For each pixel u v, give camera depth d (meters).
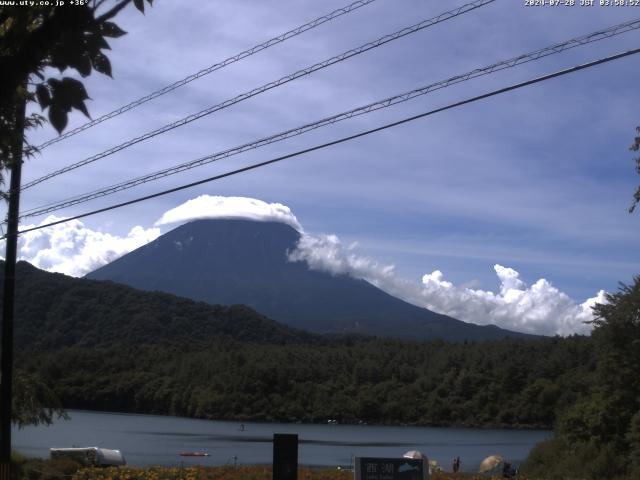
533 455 40.41
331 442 101.31
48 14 4.62
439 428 136.75
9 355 21.28
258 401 141.12
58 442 82.94
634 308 36.53
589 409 37.34
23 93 5.59
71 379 152.88
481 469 44.41
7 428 20.89
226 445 87.00
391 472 15.66
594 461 34.78
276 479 14.96
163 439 95.94
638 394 36.19
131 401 150.12
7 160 6.10
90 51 4.69
